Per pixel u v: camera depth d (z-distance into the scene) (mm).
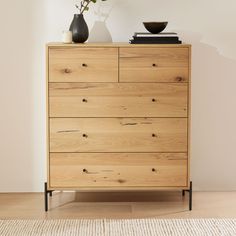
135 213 4973
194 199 5312
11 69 5426
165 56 4945
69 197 5371
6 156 5496
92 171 5023
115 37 5406
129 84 4969
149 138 5004
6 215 4934
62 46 4930
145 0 5379
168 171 5027
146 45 4938
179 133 5000
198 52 5438
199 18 5406
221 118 5496
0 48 5402
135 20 5391
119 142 5008
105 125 4996
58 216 4914
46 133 5039
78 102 4973
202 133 5508
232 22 5414
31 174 5516
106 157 5016
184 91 4969
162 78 4961
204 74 5461
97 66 4949
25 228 4660
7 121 5469
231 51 5438
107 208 5090
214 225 4707
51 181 5027
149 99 4973
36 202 5250
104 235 4539
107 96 4973
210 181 5531
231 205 5160
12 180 5516
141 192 5492
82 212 4996
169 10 5391
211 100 5480
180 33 5418
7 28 5383
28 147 5492
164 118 4988
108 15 5383
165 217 4887
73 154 5012
